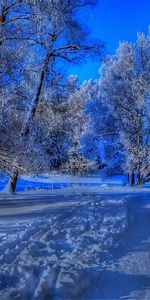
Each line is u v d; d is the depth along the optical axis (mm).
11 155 17734
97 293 5211
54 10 19312
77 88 22969
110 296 5098
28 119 19172
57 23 19547
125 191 22078
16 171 18859
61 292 4957
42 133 20078
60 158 22234
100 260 6508
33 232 8508
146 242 7922
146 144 31125
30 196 19250
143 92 31312
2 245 7422
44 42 19391
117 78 32688
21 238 7969
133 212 11445
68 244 7238
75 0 20422
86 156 33375
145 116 31266
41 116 21984
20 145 17844
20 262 6070
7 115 17469
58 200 16828
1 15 18750
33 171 18484
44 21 19016
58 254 6629
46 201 16609
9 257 6559
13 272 5555
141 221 10320
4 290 4895
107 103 32688
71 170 33719
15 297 4719
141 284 5551
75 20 20828
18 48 18234
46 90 21047
